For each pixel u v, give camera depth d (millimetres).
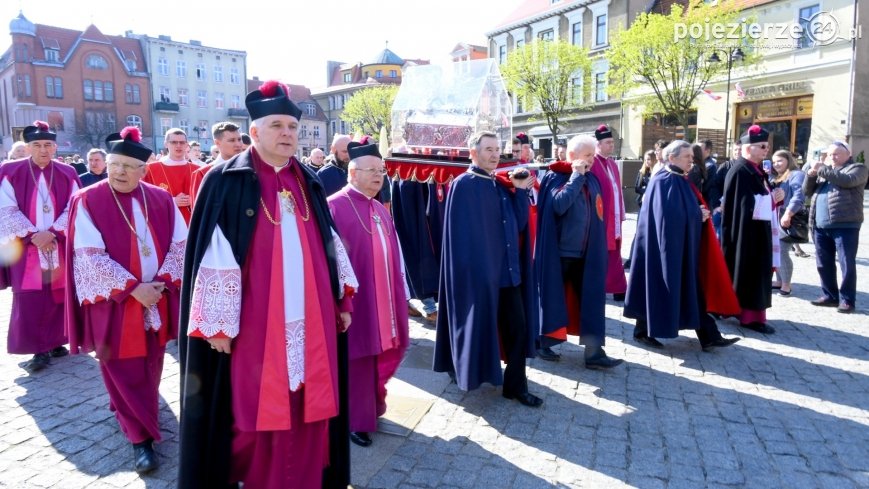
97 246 3455
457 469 3309
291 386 2494
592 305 4711
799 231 6973
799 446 3535
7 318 6820
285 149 2510
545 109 28000
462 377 3980
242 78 62750
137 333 3432
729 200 5738
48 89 51406
